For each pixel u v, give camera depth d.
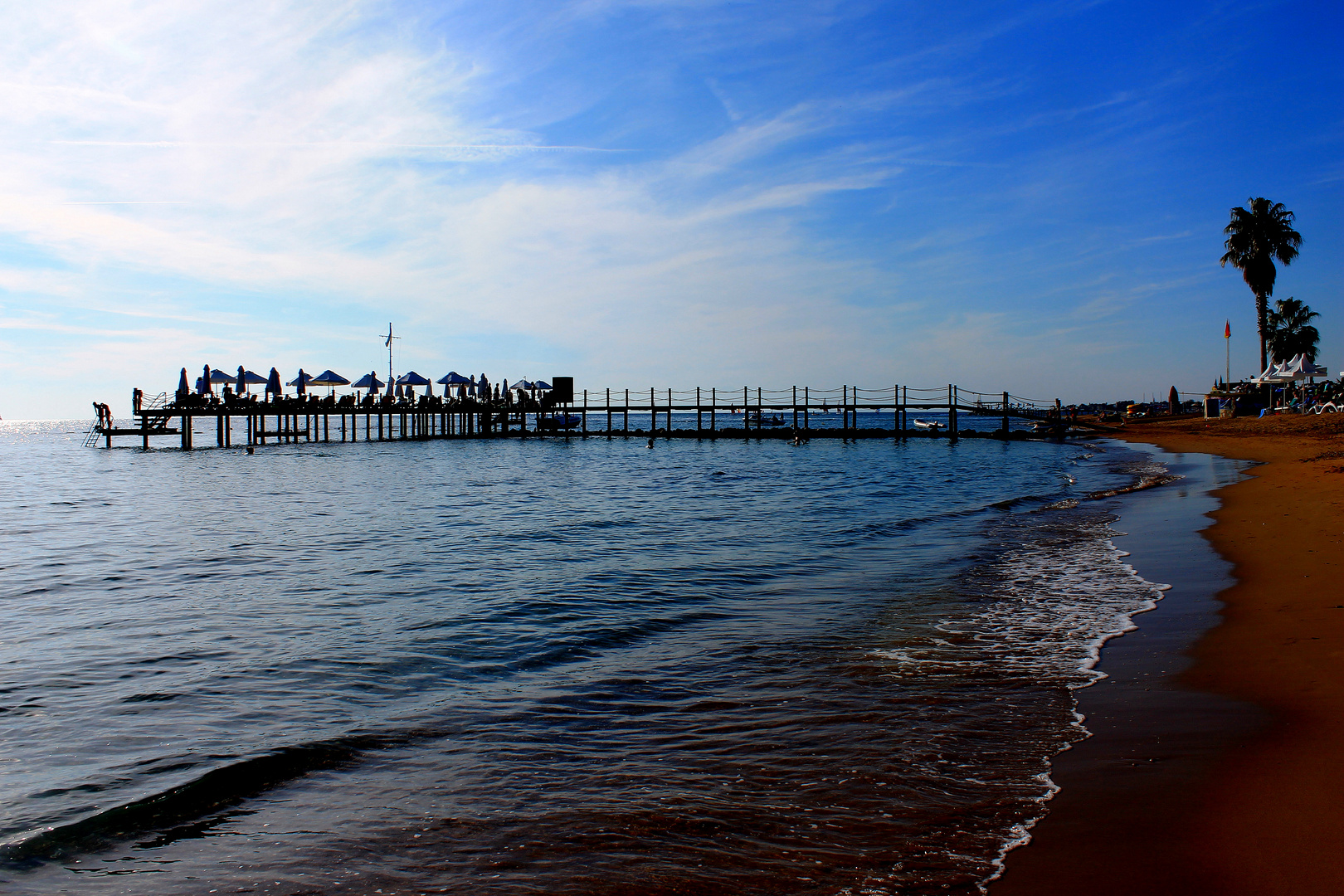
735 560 14.38
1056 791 4.95
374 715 6.86
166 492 31.12
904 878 4.09
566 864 4.37
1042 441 60.44
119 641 9.48
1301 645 7.45
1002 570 12.59
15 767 5.87
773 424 94.19
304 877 4.33
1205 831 4.34
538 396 77.12
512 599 11.41
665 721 6.54
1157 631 8.49
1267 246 53.25
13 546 17.77
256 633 9.79
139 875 4.41
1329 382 52.62
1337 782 4.79
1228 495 19.42
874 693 7.02
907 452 53.41
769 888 4.06
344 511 23.80
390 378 70.75
